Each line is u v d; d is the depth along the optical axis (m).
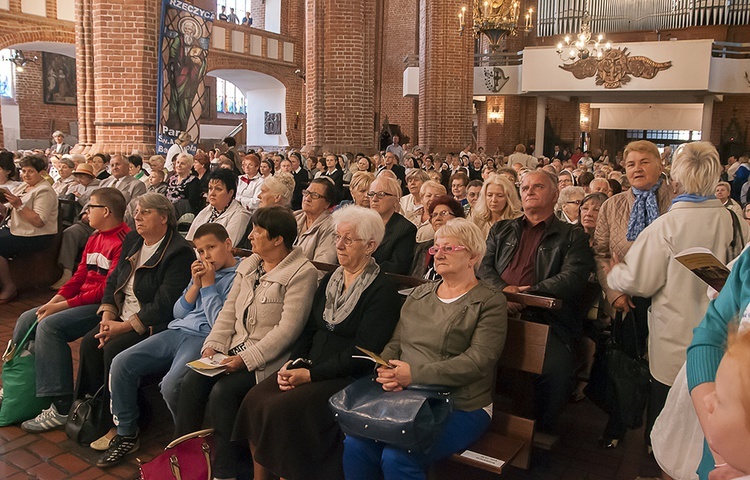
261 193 5.48
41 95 24.80
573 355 3.51
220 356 3.43
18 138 24.17
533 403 3.48
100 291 4.27
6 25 18.11
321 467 3.09
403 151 19.95
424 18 19.50
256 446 3.01
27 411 4.04
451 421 2.85
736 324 1.37
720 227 2.96
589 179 8.30
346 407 2.76
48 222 6.82
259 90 27.20
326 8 13.50
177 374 3.47
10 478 3.39
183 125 10.71
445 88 19.02
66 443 3.79
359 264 3.31
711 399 1.36
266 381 3.21
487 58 22.73
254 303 3.51
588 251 3.57
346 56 13.57
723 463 1.53
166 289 3.90
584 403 4.40
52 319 4.01
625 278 3.11
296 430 2.99
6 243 6.55
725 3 22.12
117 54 10.16
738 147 24.41
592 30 24.20
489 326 2.90
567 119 25.98
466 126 19.41
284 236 3.50
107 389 3.78
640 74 19.92
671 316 3.00
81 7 10.41
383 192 4.42
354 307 3.22
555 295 3.38
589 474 3.39
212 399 3.23
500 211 4.46
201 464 3.02
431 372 2.79
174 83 10.54
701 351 2.02
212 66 23.22
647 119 26.22
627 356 3.37
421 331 3.00
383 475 2.92
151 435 3.90
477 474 3.21
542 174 3.66
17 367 4.02
